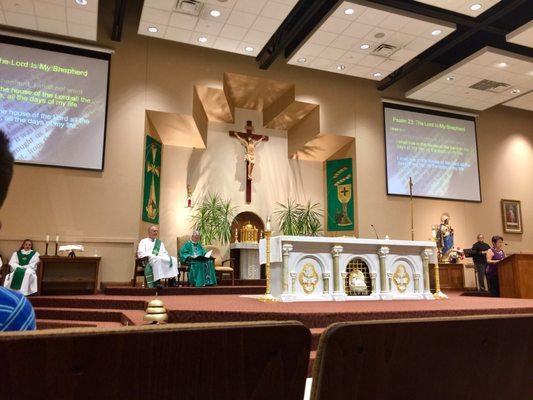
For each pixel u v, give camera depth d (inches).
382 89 478.6
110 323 233.6
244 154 464.8
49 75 369.4
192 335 29.1
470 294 390.3
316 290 240.8
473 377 39.6
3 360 24.4
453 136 508.4
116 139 379.9
